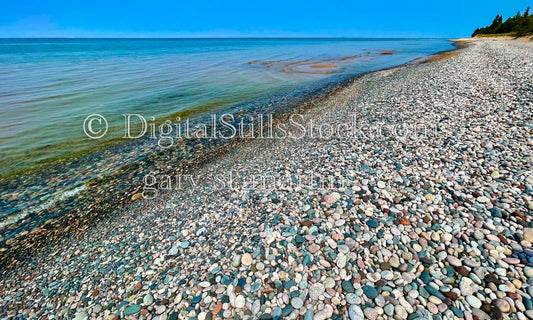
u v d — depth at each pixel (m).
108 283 4.78
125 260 5.29
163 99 19.02
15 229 6.63
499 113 9.30
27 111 15.86
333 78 26.17
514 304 3.28
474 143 7.43
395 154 7.66
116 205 7.39
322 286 3.89
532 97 10.38
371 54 54.66
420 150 7.63
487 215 4.75
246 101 18.39
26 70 32.88
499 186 5.46
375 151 8.09
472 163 6.48
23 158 10.20
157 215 6.75
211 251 5.04
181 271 4.70
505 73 16.00
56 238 6.27
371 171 6.91
